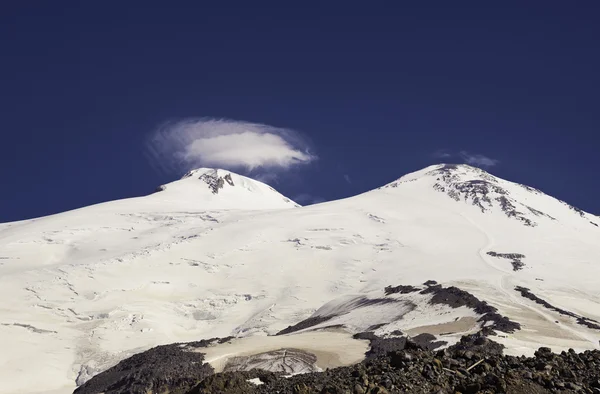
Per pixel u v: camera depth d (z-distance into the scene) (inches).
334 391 663.1
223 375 812.0
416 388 666.2
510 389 646.5
